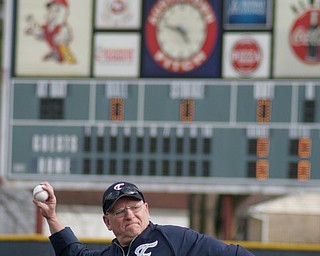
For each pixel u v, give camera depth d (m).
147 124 37.72
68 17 38.47
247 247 31.88
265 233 57.09
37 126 38.44
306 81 36.47
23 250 32.25
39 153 38.41
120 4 38.06
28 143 38.44
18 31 38.81
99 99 38.12
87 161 38.06
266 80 36.81
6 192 54.97
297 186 36.53
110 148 37.94
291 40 36.69
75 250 10.91
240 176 37.03
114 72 38.09
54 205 10.97
